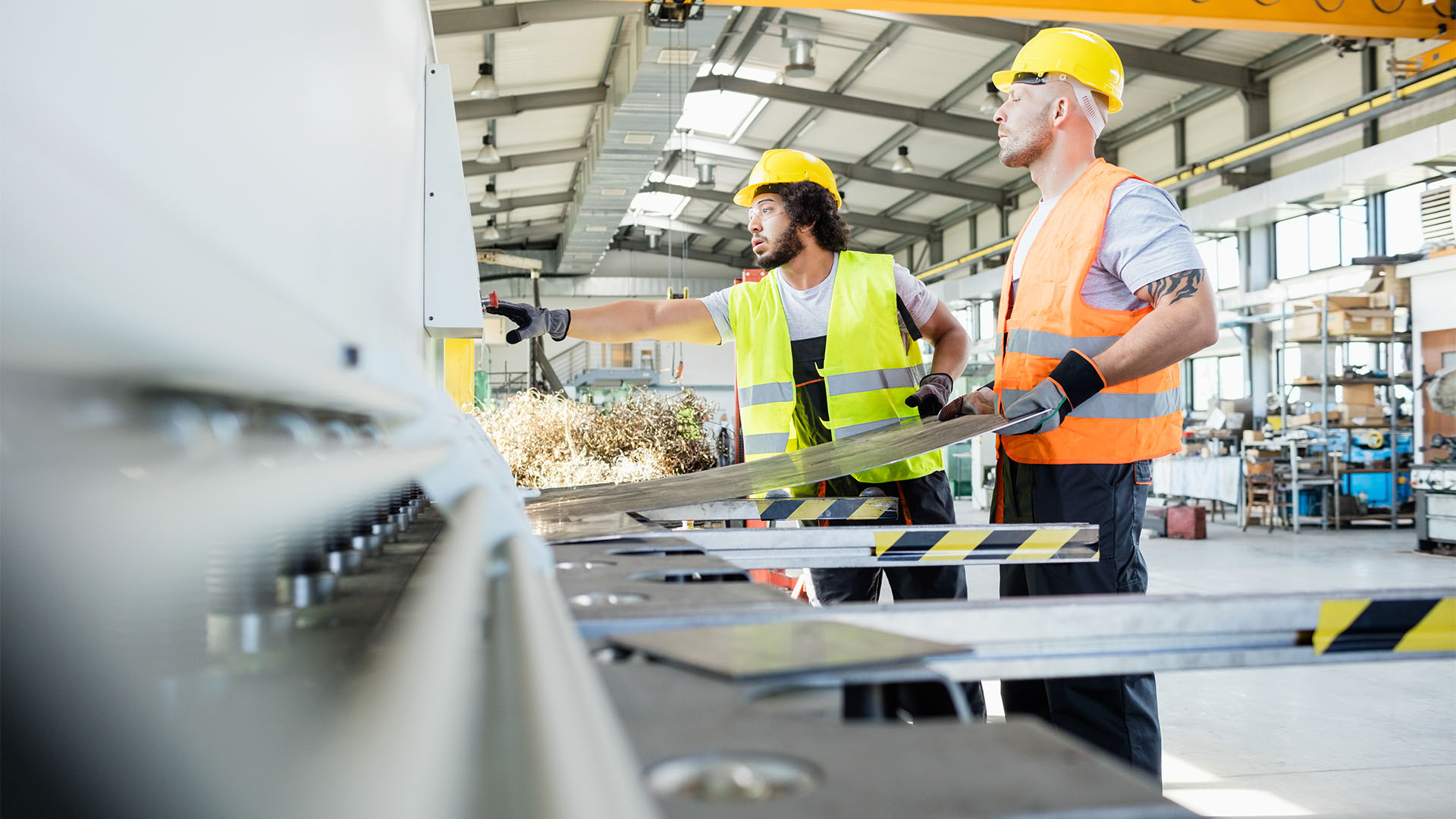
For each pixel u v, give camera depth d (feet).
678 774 0.79
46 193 0.37
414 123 4.04
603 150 44.24
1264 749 7.89
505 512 1.66
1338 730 8.41
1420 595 1.71
